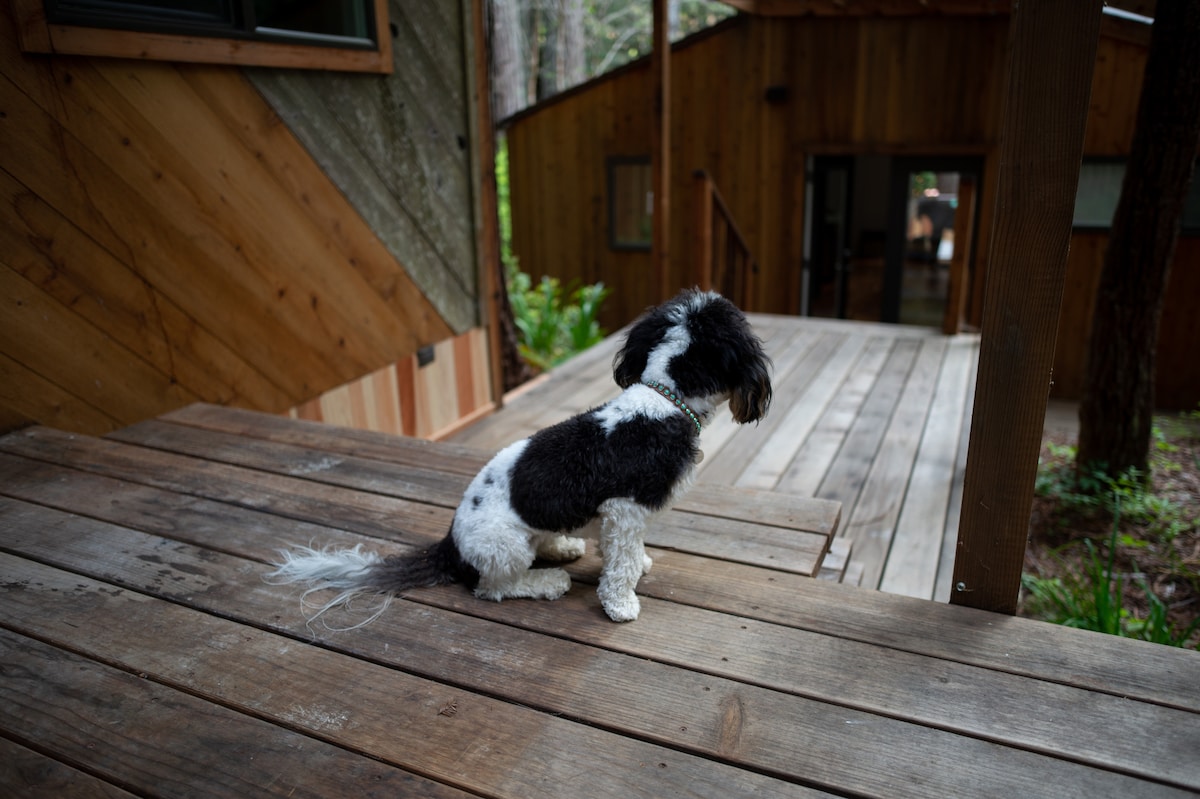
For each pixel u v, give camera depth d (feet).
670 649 5.58
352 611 6.07
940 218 29.12
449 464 8.86
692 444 5.93
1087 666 5.33
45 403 9.11
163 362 9.99
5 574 6.51
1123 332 14.88
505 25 45.91
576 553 6.98
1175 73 13.26
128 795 4.31
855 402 16.11
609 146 31.01
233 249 10.44
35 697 5.06
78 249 8.89
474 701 5.07
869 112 27.22
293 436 9.59
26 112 8.18
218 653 5.54
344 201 11.89
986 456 5.69
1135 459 15.60
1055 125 4.95
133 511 7.64
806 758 4.57
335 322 12.10
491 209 15.08
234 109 10.12
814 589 6.34
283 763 4.54
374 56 11.78
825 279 32.24
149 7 8.98
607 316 33.12
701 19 62.28
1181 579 13.03
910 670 5.32
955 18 25.50
